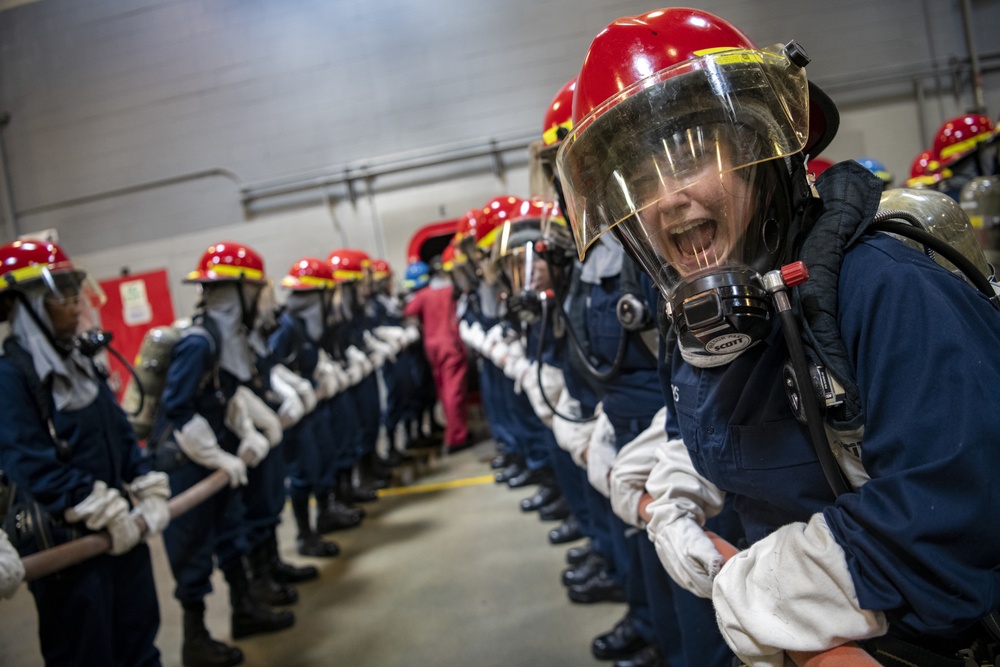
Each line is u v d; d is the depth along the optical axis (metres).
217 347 2.91
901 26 6.70
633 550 2.14
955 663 0.73
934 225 0.97
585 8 7.25
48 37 7.72
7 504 2.05
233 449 3.09
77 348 2.07
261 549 3.41
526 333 2.75
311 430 4.17
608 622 2.72
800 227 0.80
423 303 6.57
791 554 0.71
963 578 0.59
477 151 7.44
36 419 1.93
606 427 1.83
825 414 0.73
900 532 0.60
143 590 2.17
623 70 0.86
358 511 4.69
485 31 7.39
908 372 0.64
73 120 7.78
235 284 3.10
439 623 2.97
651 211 0.81
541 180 1.88
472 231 3.95
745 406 0.83
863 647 0.80
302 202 7.67
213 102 7.67
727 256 0.78
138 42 7.66
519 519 4.24
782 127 0.77
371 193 7.62
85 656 1.95
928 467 0.60
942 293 0.65
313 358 4.38
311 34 7.55
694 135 0.78
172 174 7.73
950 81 6.75
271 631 3.10
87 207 7.84
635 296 1.52
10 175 7.87
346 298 5.28
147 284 7.80
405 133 7.53
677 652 1.83
